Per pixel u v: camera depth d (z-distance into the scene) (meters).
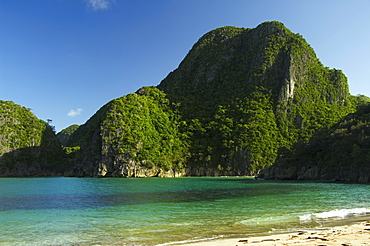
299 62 190.38
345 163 88.31
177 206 34.06
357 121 96.88
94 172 150.38
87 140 166.50
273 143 161.12
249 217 26.17
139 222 24.50
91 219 26.19
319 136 106.62
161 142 169.75
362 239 16.25
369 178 80.75
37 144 188.62
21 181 110.06
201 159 163.88
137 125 163.88
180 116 195.75
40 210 32.03
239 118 175.38
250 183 83.12
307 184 73.38
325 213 26.88
